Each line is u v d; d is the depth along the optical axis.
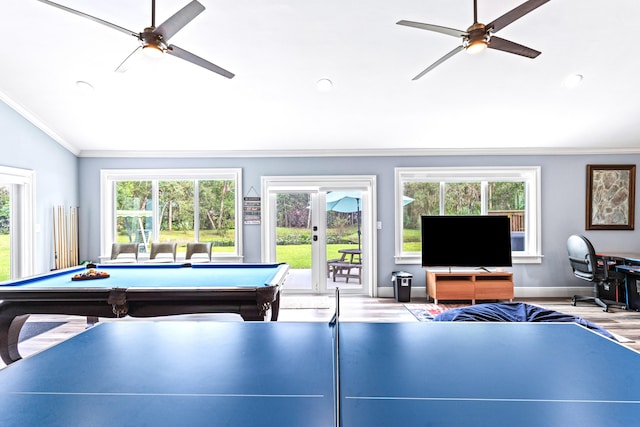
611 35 3.06
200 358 1.18
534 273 5.11
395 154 5.15
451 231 4.82
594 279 4.33
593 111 4.18
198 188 5.25
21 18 2.88
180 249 5.23
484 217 4.81
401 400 0.89
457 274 4.67
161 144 4.97
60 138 4.68
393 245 5.16
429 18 2.85
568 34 3.04
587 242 4.36
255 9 2.79
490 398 0.90
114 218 5.22
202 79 3.65
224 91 3.84
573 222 5.11
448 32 2.27
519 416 0.81
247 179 5.18
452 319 2.59
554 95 3.88
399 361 1.15
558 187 5.12
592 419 0.80
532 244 5.15
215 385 0.98
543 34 3.04
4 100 3.87
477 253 4.78
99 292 2.43
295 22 2.92
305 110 4.20
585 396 0.91
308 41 3.13
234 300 2.50
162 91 3.83
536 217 5.10
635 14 2.84
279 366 1.11
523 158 5.13
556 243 5.11
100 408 0.85
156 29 2.17
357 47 3.20
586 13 2.84
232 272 3.24
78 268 3.38
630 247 5.08
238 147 5.07
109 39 3.12
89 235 5.13
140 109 4.15
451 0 2.68
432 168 5.15
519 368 1.09
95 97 3.92
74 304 2.52
